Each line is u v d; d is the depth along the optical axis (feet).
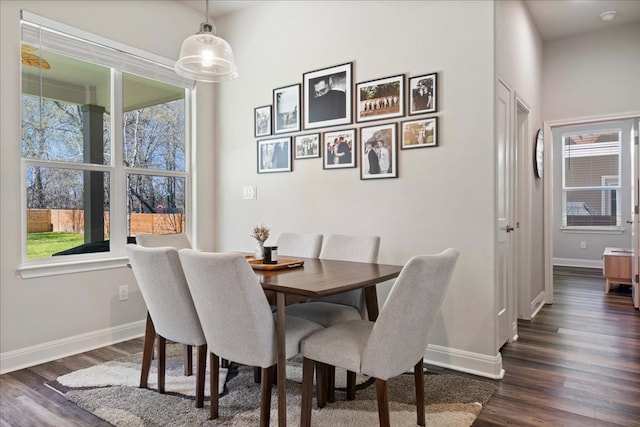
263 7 12.41
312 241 9.74
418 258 5.09
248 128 12.80
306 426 5.92
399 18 9.70
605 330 11.45
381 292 9.89
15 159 8.82
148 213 11.85
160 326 7.24
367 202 10.24
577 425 6.33
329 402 7.05
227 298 5.68
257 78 12.55
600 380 8.04
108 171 10.80
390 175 9.81
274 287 5.85
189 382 7.97
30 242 9.27
